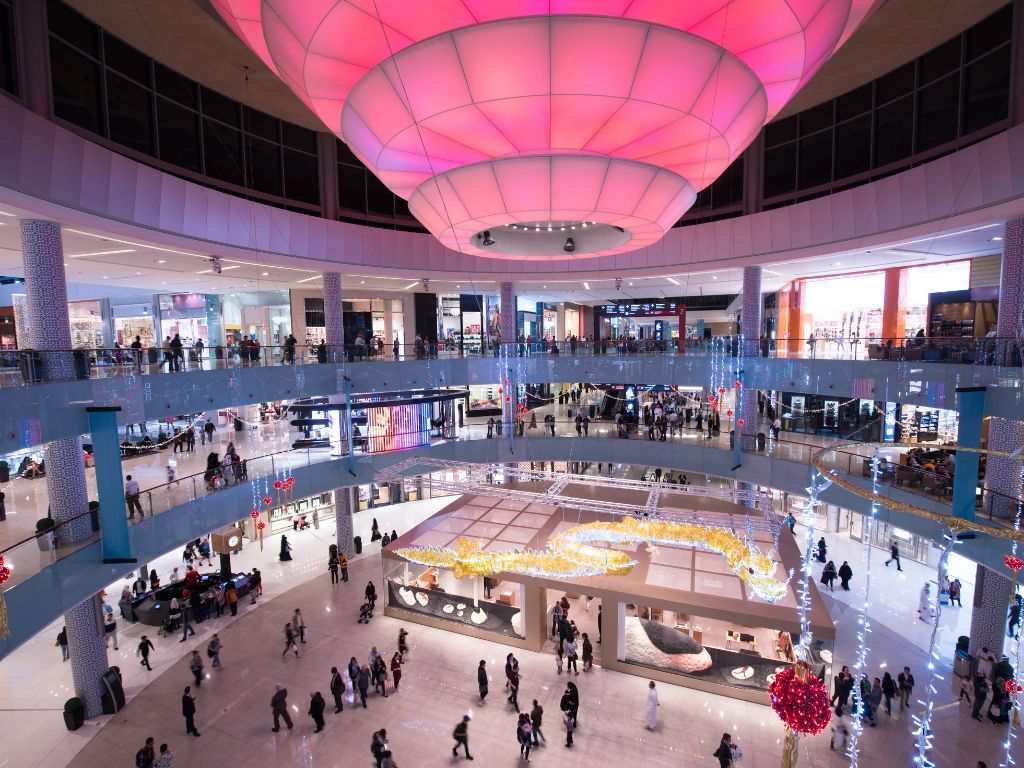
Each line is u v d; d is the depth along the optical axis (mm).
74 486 14109
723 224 24281
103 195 14469
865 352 19328
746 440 24312
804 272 28609
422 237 26328
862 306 28016
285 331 38625
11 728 14672
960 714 14914
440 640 19250
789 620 15102
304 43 8586
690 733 14547
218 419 35375
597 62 7867
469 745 14109
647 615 17484
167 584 22578
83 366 13469
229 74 19047
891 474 18031
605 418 31094
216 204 18859
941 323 23500
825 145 22578
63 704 15641
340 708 15344
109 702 15211
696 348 25438
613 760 13586
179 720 15055
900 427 25703
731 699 16031
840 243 20703
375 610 21328
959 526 6191
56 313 14023
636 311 41000
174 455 25516
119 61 16719
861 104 21266
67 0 14625
